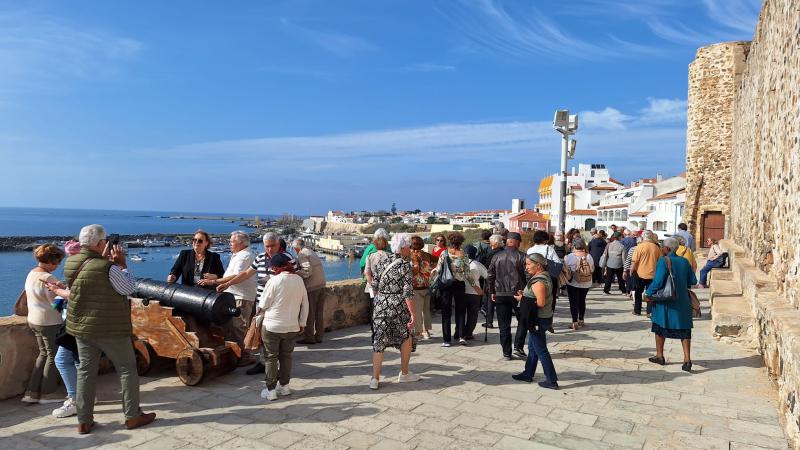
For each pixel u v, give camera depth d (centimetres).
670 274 701
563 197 1462
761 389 615
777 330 566
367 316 1018
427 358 762
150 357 649
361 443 463
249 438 473
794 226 648
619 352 799
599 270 1655
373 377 615
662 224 4747
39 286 539
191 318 644
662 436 482
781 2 795
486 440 471
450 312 834
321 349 809
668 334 704
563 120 1423
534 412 542
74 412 527
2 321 581
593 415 534
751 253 1159
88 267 479
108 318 479
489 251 1004
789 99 710
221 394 592
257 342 593
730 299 977
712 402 573
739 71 2033
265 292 576
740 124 1599
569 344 852
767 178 908
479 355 782
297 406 556
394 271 625
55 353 552
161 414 531
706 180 2148
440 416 530
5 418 518
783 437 480
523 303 638
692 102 2200
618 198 6856
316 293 838
